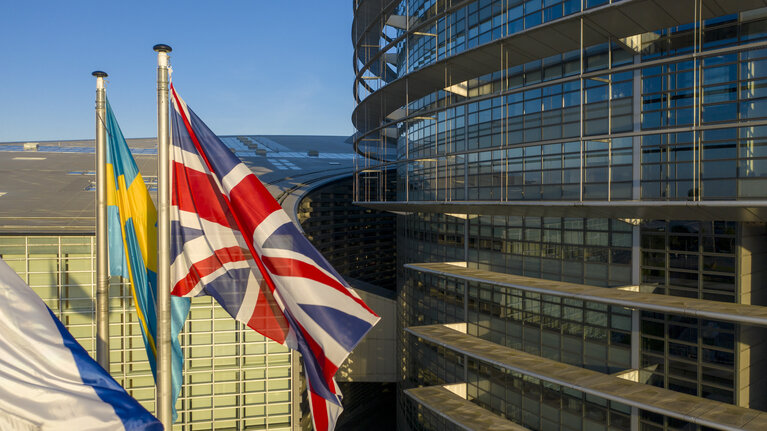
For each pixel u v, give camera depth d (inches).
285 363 1408.7
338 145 4055.1
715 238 843.4
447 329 1328.7
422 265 1375.5
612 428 941.8
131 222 494.3
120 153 502.0
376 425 2092.8
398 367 1835.6
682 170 836.0
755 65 769.6
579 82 991.6
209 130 480.4
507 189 1125.7
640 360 935.0
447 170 1318.9
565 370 998.4
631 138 902.4
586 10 825.5
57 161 2468.0
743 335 816.3
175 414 494.6
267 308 489.7
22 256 1288.1
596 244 1011.9
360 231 2861.7
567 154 1003.3
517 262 1185.4
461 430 1203.2
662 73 876.0
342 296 458.6
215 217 489.7
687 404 813.2
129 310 1325.0
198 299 1366.9
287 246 460.8
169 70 420.2
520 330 1162.6
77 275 1305.4
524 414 1109.7
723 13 803.4
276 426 1408.7
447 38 1310.3
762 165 748.6
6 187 1868.8
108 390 313.6
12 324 311.6
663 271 908.6
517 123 1114.1
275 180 2536.9
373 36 1738.4
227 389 1389.0
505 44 984.3
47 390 300.7
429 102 1425.9
